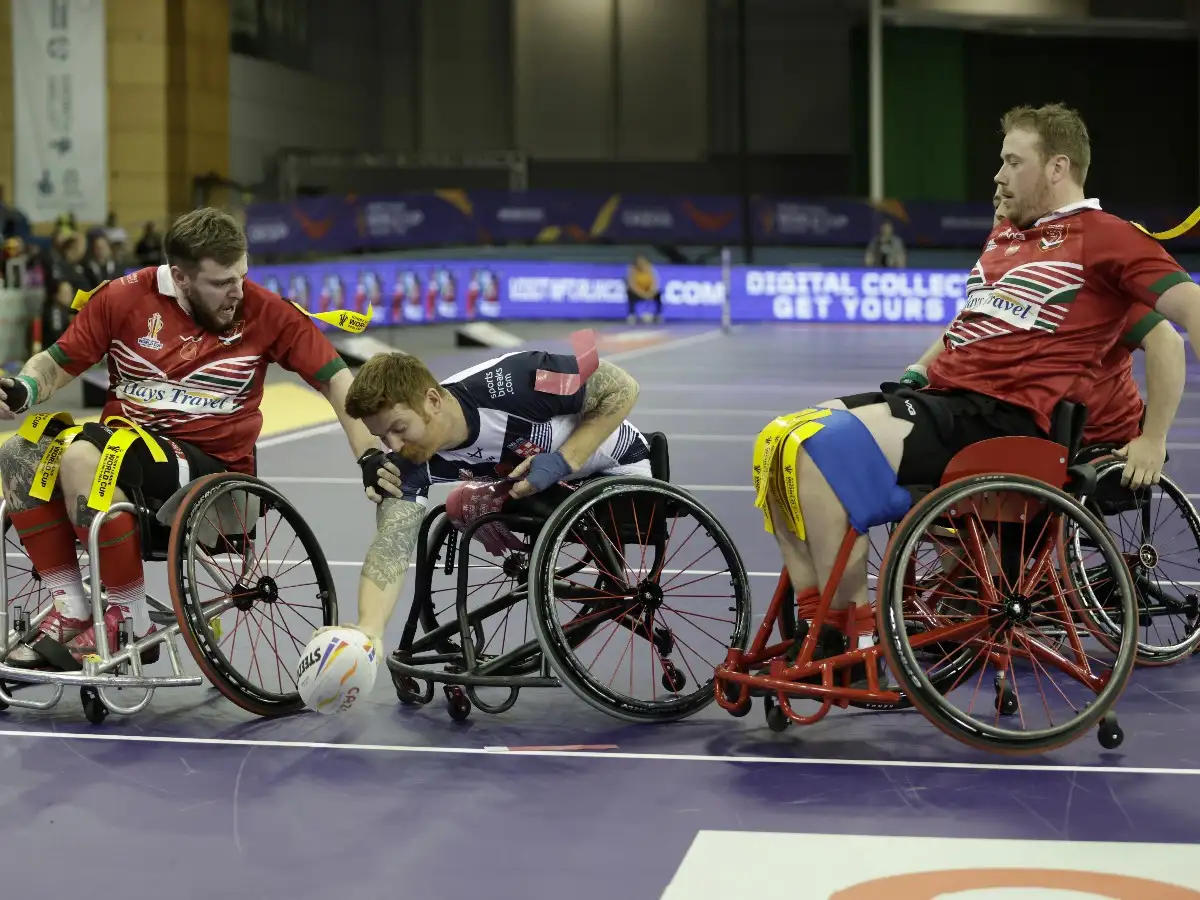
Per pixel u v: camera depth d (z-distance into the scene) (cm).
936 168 3941
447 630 505
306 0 3444
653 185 3925
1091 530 445
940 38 3888
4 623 489
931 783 416
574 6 3847
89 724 477
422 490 468
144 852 362
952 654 487
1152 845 366
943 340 512
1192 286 446
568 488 486
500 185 3756
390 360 447
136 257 2238
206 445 506
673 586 691
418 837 372
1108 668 499
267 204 2539
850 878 344
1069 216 462
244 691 471
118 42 2775
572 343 481
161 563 729
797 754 446
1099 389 551
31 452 484
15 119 2727
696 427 1375
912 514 430
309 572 729
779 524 462
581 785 415
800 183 3950
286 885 341
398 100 3781
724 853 361
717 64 3909
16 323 1795
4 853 362
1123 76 4012
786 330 3000
